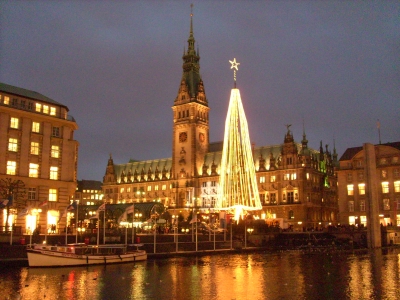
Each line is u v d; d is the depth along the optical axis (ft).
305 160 597.11
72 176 339.57
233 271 216.13
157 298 147.95
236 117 525.75
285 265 241.55
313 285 172.04
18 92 325.01
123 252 253.85
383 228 405.18
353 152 510.58
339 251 338.54
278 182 609.01
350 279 186.91
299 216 580.30
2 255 225.35
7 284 171.83
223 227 355.77
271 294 153.89
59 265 220.64
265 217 605.73
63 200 328.90
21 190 307.58
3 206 248.11
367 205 386.32
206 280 185.68
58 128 338.13
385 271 212.23
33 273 199.82
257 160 647.56
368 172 389.60
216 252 322.96
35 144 321.11
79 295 152.87
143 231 384.47
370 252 328.08
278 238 396.37
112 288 165.78
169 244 313.32
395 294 152.97
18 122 314.76
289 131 615.16
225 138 522.06
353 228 416.87
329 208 636.89
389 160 470.80
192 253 304.71
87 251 236.22
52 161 329.31
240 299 145.79
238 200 519.60
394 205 459.32
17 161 309.63
